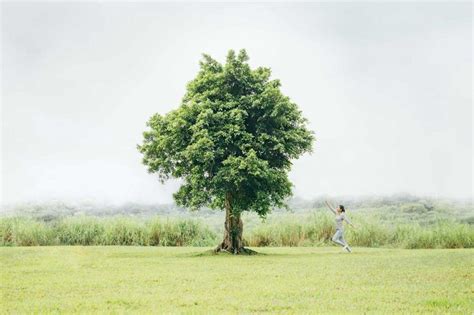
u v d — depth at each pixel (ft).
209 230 108.58
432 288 28.25
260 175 61.21
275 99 66.44
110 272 40.09
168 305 23.98
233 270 41.06
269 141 66.69
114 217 109.50
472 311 21.50
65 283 32.71
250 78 69.82
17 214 118.93
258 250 78.84
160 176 71.97
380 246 96.22
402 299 24.75
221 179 63.05
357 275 35.37
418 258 49.29
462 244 90.17
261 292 27.76
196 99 67.82
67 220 107.45
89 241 103.14
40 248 78.07
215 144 64.08
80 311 22.68
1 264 49.01
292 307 23.02
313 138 70.38
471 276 33.50
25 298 26.61
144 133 71.46
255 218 121.29
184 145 66.74
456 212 137.80
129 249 78.64
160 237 102.22
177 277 35.86
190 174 67.82
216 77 68.33
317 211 111.04
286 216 111.86
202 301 24.91
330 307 22.93
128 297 26.48
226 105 66.03
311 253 66.85
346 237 98.94
